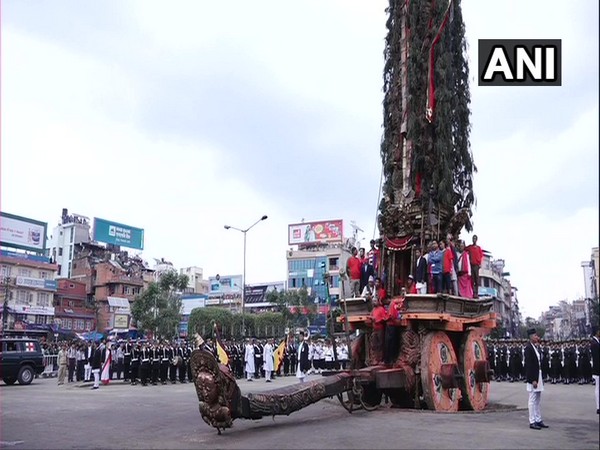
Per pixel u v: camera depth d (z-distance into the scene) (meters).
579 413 14.45
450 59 16.55
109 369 26.62
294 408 11.54
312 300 84.56
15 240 68.31
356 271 17.59
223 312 73.00
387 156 17.61
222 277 113.50
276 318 76.31
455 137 16.66
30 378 27.08
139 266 92.12
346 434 10.58
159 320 64.56
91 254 86.50
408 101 16.52
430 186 16.20
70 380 28.62
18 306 65.00
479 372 15.30
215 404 10.36
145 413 14.55
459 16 17.36
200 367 10.49
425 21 16.75
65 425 12.37
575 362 27.17
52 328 64.44
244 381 29.59
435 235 15.98
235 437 10.48
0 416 13.98
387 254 16.73
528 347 11.77
